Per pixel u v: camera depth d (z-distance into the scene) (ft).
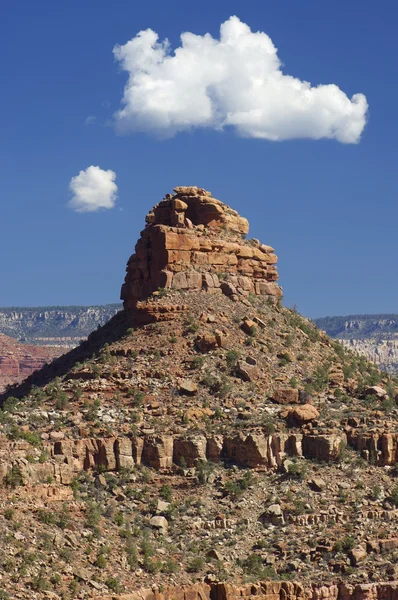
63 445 541.34
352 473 568.00
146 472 555.28
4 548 469.16
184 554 517.14
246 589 502.38
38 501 504.84
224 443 570.46
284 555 525.75
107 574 486.38
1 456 508.94
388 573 517.96
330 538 532.32
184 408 585.22
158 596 488.02
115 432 562.66
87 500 527.40
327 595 507.71
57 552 482.69
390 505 553.23
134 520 530.27
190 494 551.18
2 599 446.19
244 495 551.59
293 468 564.30
